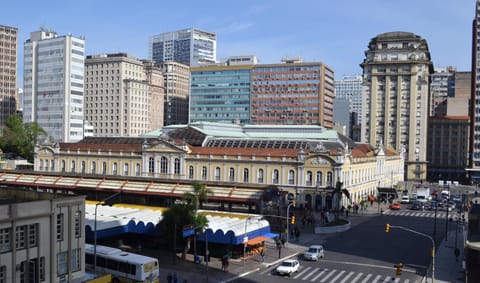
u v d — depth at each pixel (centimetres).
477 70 16038
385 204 11150
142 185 9562
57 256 4069
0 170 11219
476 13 16012
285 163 9750
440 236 7456
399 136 17188
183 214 5669
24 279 3794
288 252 6344
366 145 13600
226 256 5553
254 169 9994
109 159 11319
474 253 5625
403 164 16188
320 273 5325
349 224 7981
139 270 4606
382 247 6644
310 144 10725
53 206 4006
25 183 10519
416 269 5544
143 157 10856
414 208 10331
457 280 5144
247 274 5284
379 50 17475
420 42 17162
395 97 17238
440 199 11488
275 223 7988
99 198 9919
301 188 9606
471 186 15688
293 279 5091
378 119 17500
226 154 10194
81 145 12044
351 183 10206
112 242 6350
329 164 9425
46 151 12062
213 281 4972
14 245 3703
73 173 10500
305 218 8381
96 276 4397
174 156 10575
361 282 5009
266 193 8475
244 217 6806
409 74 17012
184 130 12050
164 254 6097
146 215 6806
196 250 6072
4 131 16612
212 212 7119
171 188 9262
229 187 8875
